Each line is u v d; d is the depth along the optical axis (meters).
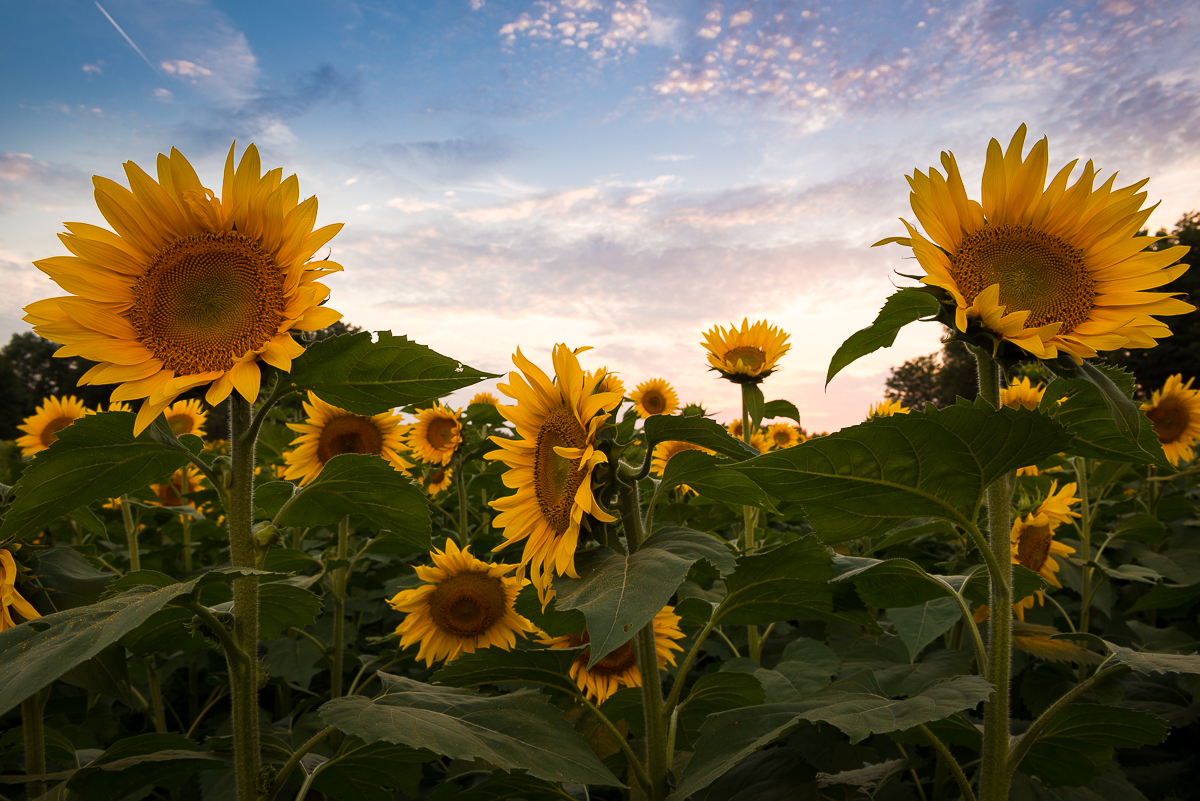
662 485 2.35
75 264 2.15
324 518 2.61
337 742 3.87
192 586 1.75
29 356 80.00
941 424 1.77
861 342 2.11
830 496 2.03
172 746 2.35
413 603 4.02
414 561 5.59
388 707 2.04
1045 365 1.97
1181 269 2.04
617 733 2.44
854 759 3.38
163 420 2.29
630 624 1.64
